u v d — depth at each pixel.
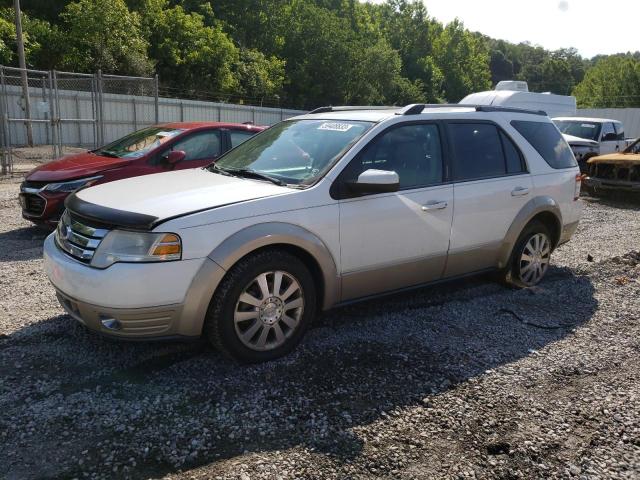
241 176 4.42
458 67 80.06
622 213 10.88
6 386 3.41
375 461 2.81
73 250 3.67
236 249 3.55
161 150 7.73
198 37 36.66
